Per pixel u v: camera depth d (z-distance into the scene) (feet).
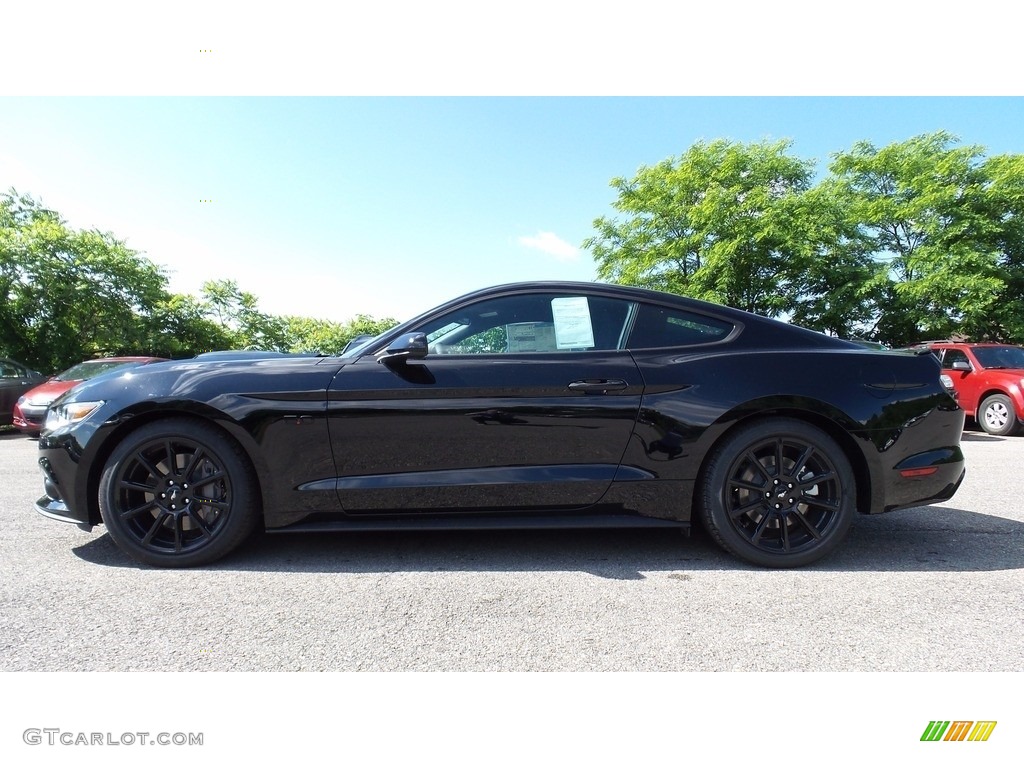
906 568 9.77
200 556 9.55
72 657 6.88
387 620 7.79
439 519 9.74
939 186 50.78
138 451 9.50
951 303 49.75
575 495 9.70
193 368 9.79
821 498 9.80
